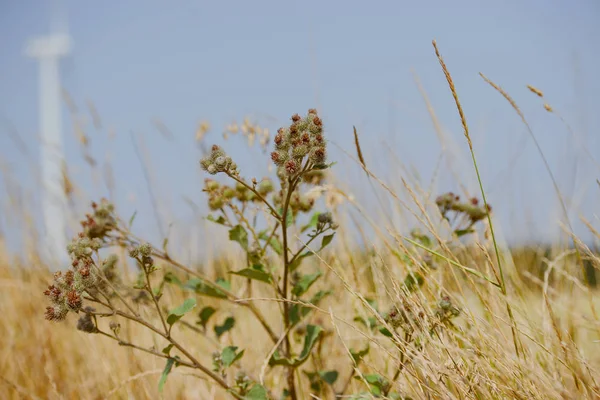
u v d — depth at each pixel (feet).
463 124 7.52
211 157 7.34
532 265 11.66
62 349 12.16
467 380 6.83
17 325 13.01
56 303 7.04
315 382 8.89
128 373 10.28
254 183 7.47
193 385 10.39
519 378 6.74
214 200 8.54
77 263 7.47
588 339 9.41
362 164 8.50
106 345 11.03
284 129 7.46
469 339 7.76
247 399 7.61
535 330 7.91
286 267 7.93
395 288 7.69
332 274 10.36
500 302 8.48
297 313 8.27
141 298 8.73
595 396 6.62
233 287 10.85
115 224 8.65
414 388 7.13
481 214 9.16
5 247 14.88
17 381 11.07
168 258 8.75
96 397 10.69
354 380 9.19
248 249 8.36
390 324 7.92
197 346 11.04
